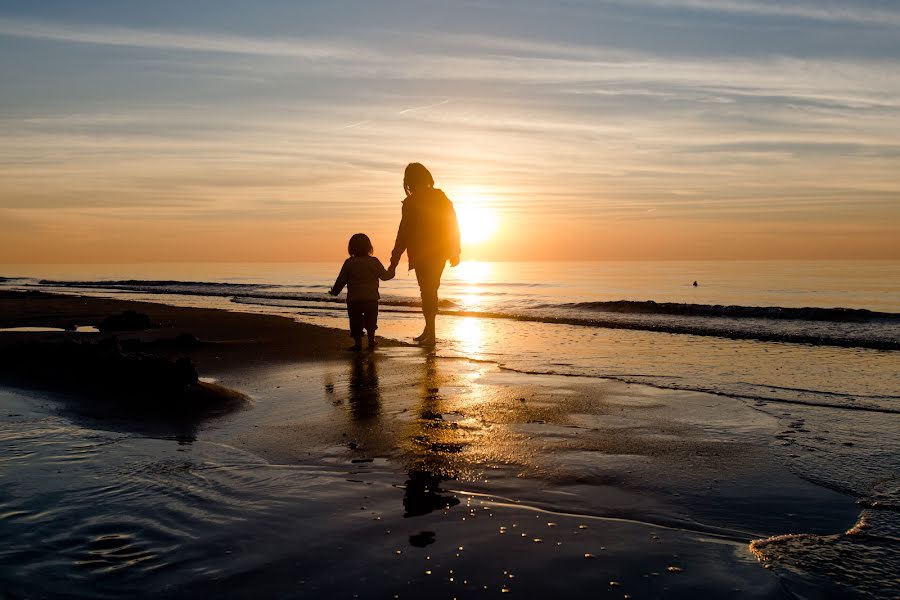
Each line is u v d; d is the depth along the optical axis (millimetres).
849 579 2152
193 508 2748
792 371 6324
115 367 5277
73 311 12789
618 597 2018
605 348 8070
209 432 4039
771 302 21234
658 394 5199
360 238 8047
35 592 2045
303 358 7168
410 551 2330
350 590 2053
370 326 7898
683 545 2400
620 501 2869
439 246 8609
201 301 18219
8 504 2779
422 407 4738
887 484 3098
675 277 45188
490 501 2857
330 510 2734
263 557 2281
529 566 2217
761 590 2066
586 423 4273
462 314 13195
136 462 3396
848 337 8789
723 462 3443
